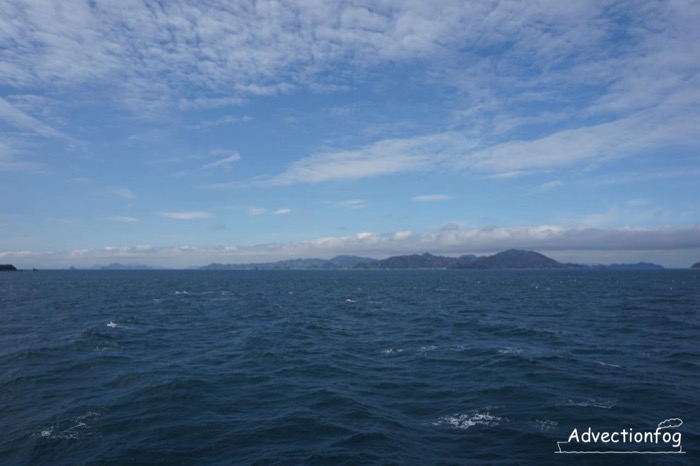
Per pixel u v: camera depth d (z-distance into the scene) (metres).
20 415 17.81
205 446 14.86
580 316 50.78
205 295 91.44
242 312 57.66
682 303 67.50
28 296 84.19
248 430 16.22
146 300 77.19
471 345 32.16
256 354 29.47
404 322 46.41
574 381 22.14
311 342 34.09
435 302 73.50
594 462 13.52
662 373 23.66
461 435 15.66
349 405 18.97
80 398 19.94
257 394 20.62
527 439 15.20
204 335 38.31
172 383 21.97
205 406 18.92
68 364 26.23
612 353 29.03
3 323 45.03
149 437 15.59
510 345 32.12
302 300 78.88
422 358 28.06
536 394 20.08
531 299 78.62
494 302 72.56
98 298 81.06
